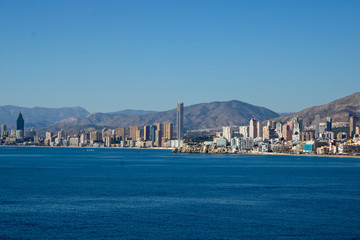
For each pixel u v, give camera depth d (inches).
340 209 5191.9
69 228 4126.5
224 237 3873.0
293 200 5856.3
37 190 6722.4
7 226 4188.0
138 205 5349.4
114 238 3811.5
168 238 3826.3
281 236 3924.7
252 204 5492.1
